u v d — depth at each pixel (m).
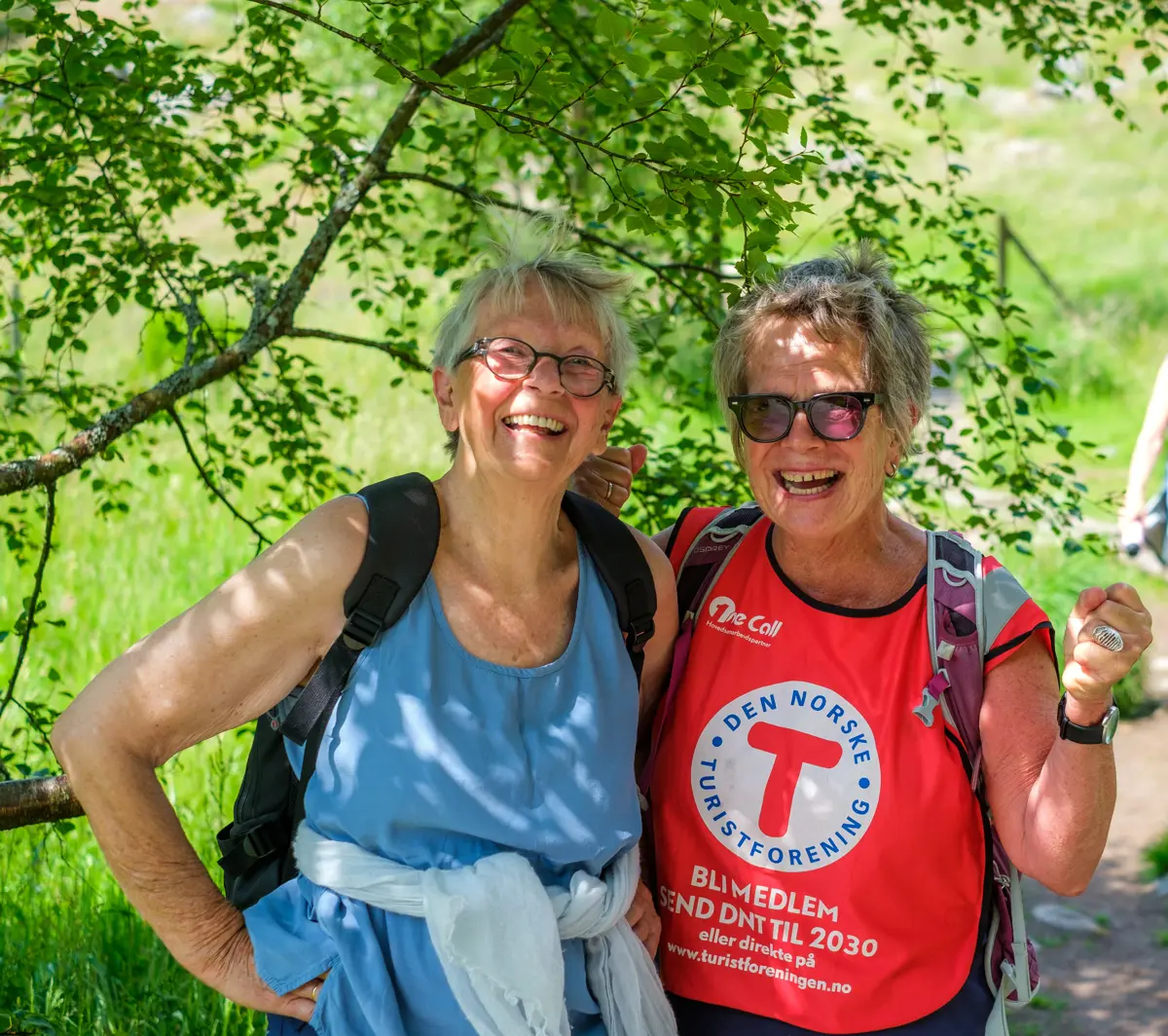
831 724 2.14
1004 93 24.56
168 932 2.02
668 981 2.22
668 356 4.30
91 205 3.84
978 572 2.16
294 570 1.97
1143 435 4.54
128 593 6.34
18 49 3.85
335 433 8.98
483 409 2.05
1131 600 1.86
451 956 1.90
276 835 2.11
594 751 2.06
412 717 1.96
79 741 1.95
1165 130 23.44
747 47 4.52
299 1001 2.01
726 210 2.63
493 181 4.67
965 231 4.53
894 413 2.20
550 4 4.06
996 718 2.09
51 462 3.09
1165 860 5.45
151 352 9.78
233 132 4.18
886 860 2.07
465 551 2.08
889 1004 2.08
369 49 2.66
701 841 2.18
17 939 3.82
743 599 2.28
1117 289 15.98
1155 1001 4.57
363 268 4.57
